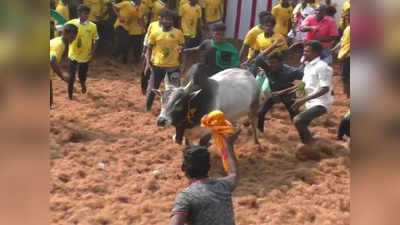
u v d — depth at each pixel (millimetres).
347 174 6348
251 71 7520
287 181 6102
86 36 8602
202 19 12820
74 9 11734
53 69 7355
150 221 5184
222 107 6152
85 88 9031
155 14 11805
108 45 12328
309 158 6746
